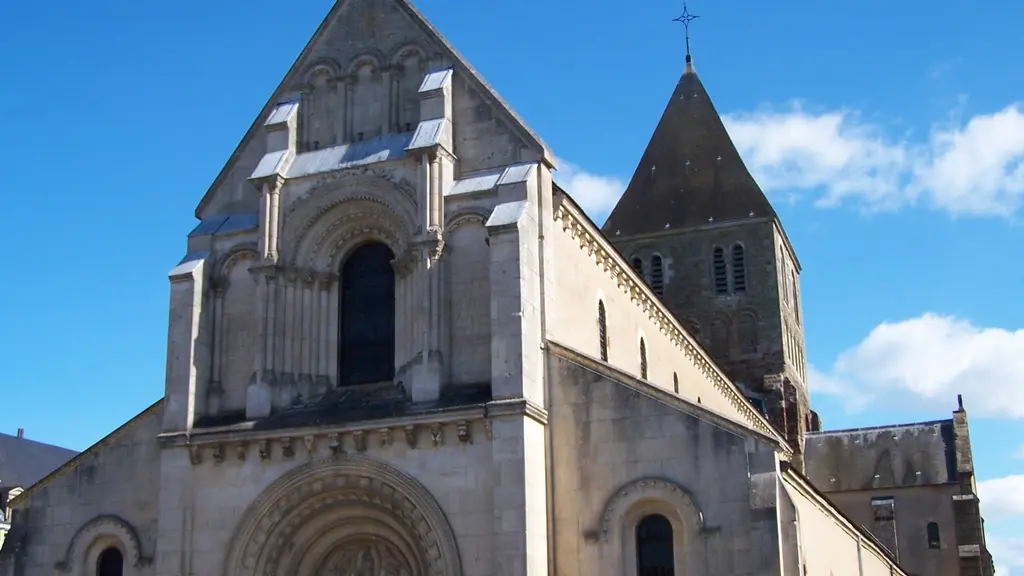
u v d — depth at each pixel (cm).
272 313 3275
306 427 3030
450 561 2830
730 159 8069
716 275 7712
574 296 3412
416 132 3250
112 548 3388
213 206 3569
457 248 3153
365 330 3353
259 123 3578
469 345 3067
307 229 3341
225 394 3325
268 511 3042
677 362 4928
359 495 3000
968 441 8281
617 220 8081
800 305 8706
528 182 3100
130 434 3438
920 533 8050
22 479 8800
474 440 2897
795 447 7362
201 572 3069
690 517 2784
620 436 2922
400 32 3488
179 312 3334
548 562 2873
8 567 3388
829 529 3766
